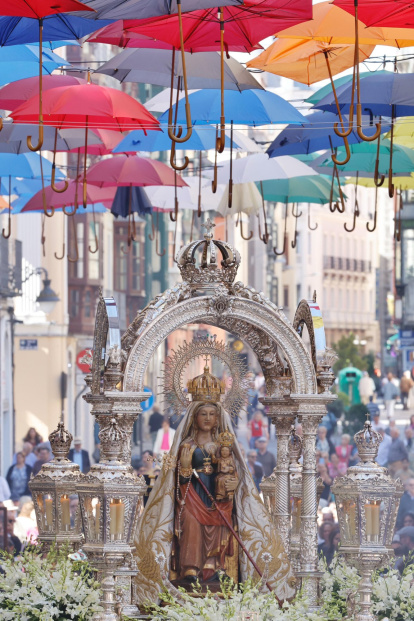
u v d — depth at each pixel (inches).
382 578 954.1
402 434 2233.0
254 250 5132.9
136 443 2930.6
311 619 877.8
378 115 1104.8
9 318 2760.8
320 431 2042.3
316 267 6146.7
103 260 3659.0
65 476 1027.9
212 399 967.6
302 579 940.6
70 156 3031.5
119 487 870.4
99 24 962.7
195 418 965.2
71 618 890.7
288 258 5575.8
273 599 877.2
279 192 1411.2
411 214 3786.9
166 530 940.0
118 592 906.1
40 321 3144.7
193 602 866.8
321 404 940.6
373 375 4439.0
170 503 944.9
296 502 1047.0
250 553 950.4
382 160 1266.0
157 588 928.3
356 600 940.6
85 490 876.6
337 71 1080.8
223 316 942.4
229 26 908.6
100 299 930.1
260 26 909.2
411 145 1275.8
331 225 6299.2
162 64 1032.8
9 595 902.4
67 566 924.6
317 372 944.3
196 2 808.3
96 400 923.4
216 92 1105.4
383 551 915.4
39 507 1031.0
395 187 1396.4
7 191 1530.5
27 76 1109.7
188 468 948.0
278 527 1011.9
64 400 3179.1
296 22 906.7
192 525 943.7
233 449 965.8
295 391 945.5
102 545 873.5
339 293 6486.2
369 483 916.0
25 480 1937.7
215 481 953.5
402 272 3809.1
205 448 955.3
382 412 3331.7
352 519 922.7
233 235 4475.9
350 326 6609.3
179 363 974.4
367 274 6776.6
